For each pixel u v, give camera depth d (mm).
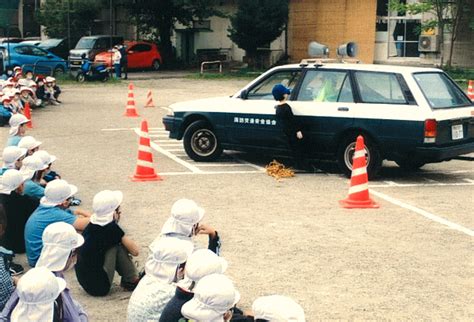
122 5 47219
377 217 10414
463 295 7348
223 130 14438
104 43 42219
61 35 50188
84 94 30719
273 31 43469
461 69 40000
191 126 14812
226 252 8773
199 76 41156
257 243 9141
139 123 21422
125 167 14328
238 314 5211
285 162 14820
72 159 15234
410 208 10922
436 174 13766
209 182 12859
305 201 11398
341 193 11945
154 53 45781
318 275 7953
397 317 6773
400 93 12539
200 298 4062
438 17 39438
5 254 6215
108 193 7398
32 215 7633
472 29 40125
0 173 9625
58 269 5441
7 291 5629
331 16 45000
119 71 38938
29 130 19719
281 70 13898
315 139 13211
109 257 7344
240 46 44781
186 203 6156
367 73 12945
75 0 48531
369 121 12617
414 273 8008
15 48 36219
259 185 12602
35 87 25391
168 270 5352
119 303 7242
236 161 14961
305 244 9102
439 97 12672
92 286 7367
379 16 44375
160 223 10133
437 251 8812
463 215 10508
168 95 30359
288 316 3924
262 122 13828
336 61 14305
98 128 20219
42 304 4355
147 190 12219
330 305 7074
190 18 47062
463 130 12711
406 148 12414
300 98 13367
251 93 14258
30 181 8672
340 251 8812
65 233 5465
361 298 7266
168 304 4750
